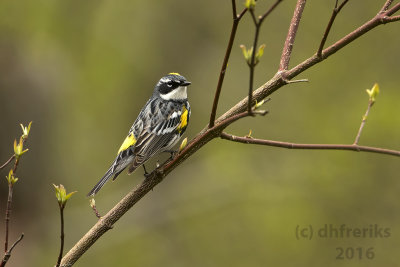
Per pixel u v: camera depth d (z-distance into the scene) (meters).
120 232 15.90
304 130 15.57
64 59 15.38
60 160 14.96
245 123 16.44
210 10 16.84
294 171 15.23
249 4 3.78
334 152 14.78
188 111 8.04
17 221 14.18
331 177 14.71
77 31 15.76
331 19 4.85
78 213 15.58
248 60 4.02
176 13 16.98
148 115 7.67
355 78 15.61
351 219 14.30
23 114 13.80
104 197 17.59
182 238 16.34
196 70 16.94
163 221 16.02
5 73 13.67
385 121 14.32
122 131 17.81
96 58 17.03
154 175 5.10
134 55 17.17
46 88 14.27
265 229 15.68
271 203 15.89
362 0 15.76
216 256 15.88
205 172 16.25
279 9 16.47
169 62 17.11
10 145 13.60
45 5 15.02
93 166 17.84
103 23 17.05
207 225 16.38
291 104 16.06
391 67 15.44
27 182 14.20
